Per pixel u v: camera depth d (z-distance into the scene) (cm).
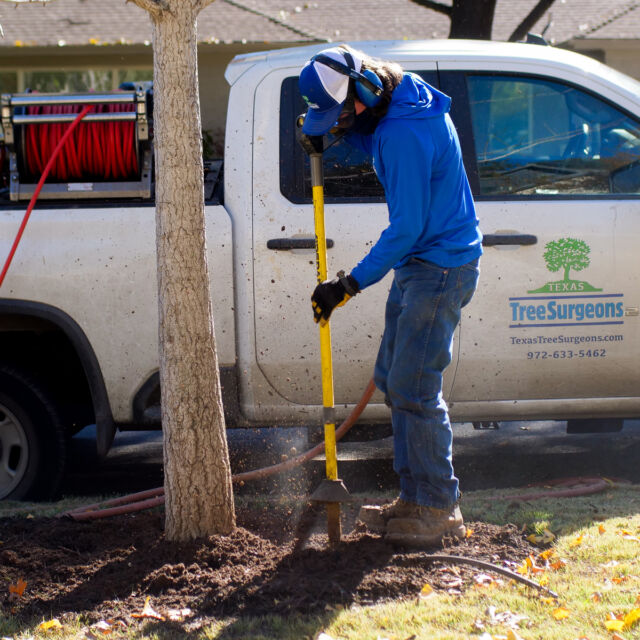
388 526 400
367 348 503
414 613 324
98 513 457
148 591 358
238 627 319
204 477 398
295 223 499
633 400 520
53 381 544
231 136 511
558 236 502
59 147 486
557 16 1524
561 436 704
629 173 517
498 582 352
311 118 368
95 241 500
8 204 509
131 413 508
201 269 389
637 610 308
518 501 471
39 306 499
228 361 504
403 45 525
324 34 1463
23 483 518
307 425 516
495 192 510
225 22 1484
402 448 404
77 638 317
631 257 505
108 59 1478
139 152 508
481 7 923
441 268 383
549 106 519
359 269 369
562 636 301
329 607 334
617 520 429
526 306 502
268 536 419
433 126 373
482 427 550
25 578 371
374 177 506
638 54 1448
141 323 502
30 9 1527
